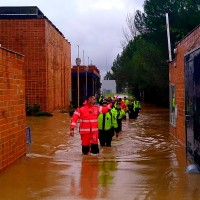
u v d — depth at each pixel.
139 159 12.72
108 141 15.95
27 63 34.44
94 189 8.58
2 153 10.38
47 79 34.75
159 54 41.97
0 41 34.53
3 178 9.73
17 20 34.44
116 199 7.80
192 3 37.06
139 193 8.23
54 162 12.04
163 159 12.67
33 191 8.48
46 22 34.81
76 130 21.78
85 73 55.16
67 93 49.41
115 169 10.91
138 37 54.53
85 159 12.67
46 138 18.28
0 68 10.23
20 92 12.29
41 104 34.44
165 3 41.12
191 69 10.12
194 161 9.89
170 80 20.77
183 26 37.69
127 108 32.34
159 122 28.86
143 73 50.06
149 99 64.69
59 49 42.72
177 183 9.09
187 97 10.84
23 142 12.77
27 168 10.98
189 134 10.61
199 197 7.91
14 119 11.58
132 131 22.27
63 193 8.27
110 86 67.38
